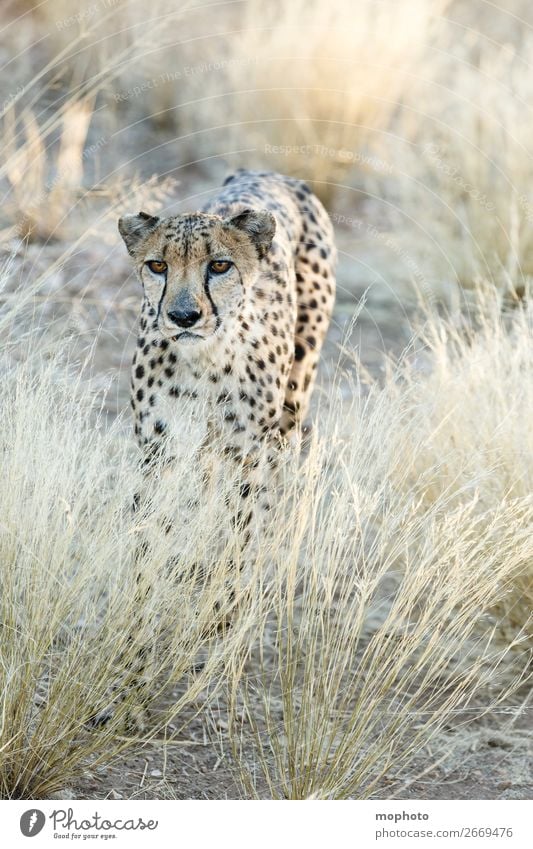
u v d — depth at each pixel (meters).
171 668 8.80
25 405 8.32
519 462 9.58
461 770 8.43
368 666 9.15
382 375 14.07
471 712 9.03
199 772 8.20
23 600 7.85
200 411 8.94
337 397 10.16
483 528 9.35
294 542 7.95
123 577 8.03
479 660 8.70
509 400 10.34
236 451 9.48
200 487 8.45
